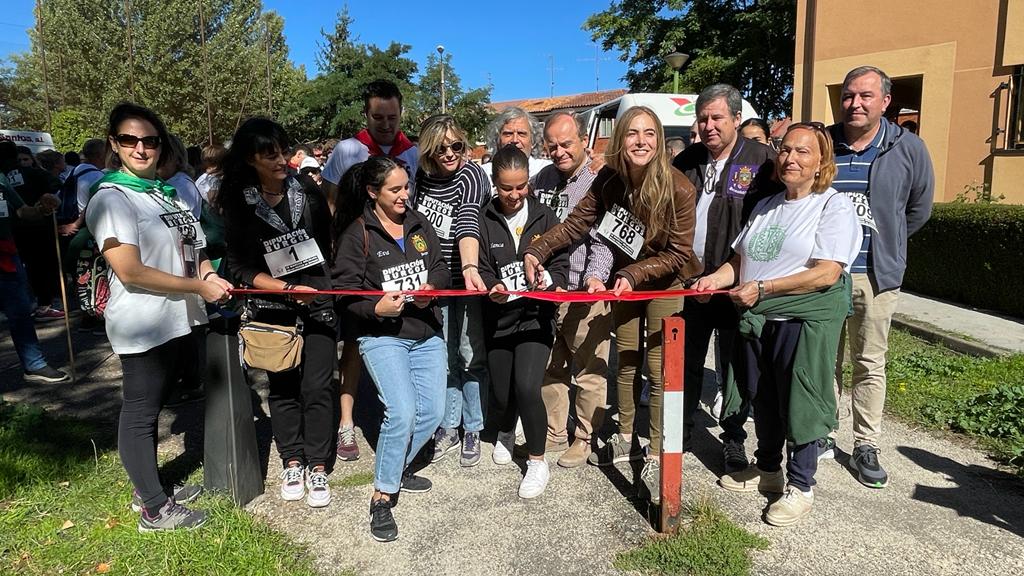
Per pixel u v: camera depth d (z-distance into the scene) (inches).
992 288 280.7
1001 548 115.6
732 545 113.6
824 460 150.6
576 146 150.9
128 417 113.9
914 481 140.9
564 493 135.6
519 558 113.4
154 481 117.3
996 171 335.6
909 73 366.6
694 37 817.5
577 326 141.6
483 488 138.5
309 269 131.9
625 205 129.0
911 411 176.9
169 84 858.8
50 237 285.3
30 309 204.4
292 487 132.6
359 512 128.9
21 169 284.5
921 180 137.8
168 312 114.3
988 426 163.0
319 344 129.8
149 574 107.3
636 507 129.6
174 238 117.0
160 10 847.1
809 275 113.6
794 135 116.2
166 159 121.3
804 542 117.4
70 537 118.0
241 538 115.3
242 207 124.3
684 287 133.0
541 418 132.6
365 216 123.4
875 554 113.9
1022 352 219.0
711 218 142.4
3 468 135.9
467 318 145.5
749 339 124.2
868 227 137.6
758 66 761.0
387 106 164.6
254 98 916.0
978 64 337.7
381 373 120.5
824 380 117.9
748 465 144.9
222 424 127.4
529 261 130.6
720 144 140.8
